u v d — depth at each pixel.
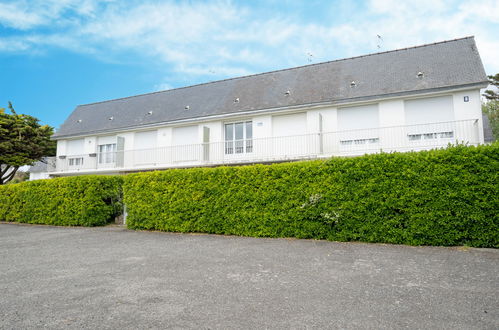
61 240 7.49
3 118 20.89
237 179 7.89
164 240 7.20
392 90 12.14
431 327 2.46
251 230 7.55
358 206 6.50
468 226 5.71
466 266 4.36
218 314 2.77
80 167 19.19
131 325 2.56
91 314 2.81
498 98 29.03
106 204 10.85
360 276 3.95
